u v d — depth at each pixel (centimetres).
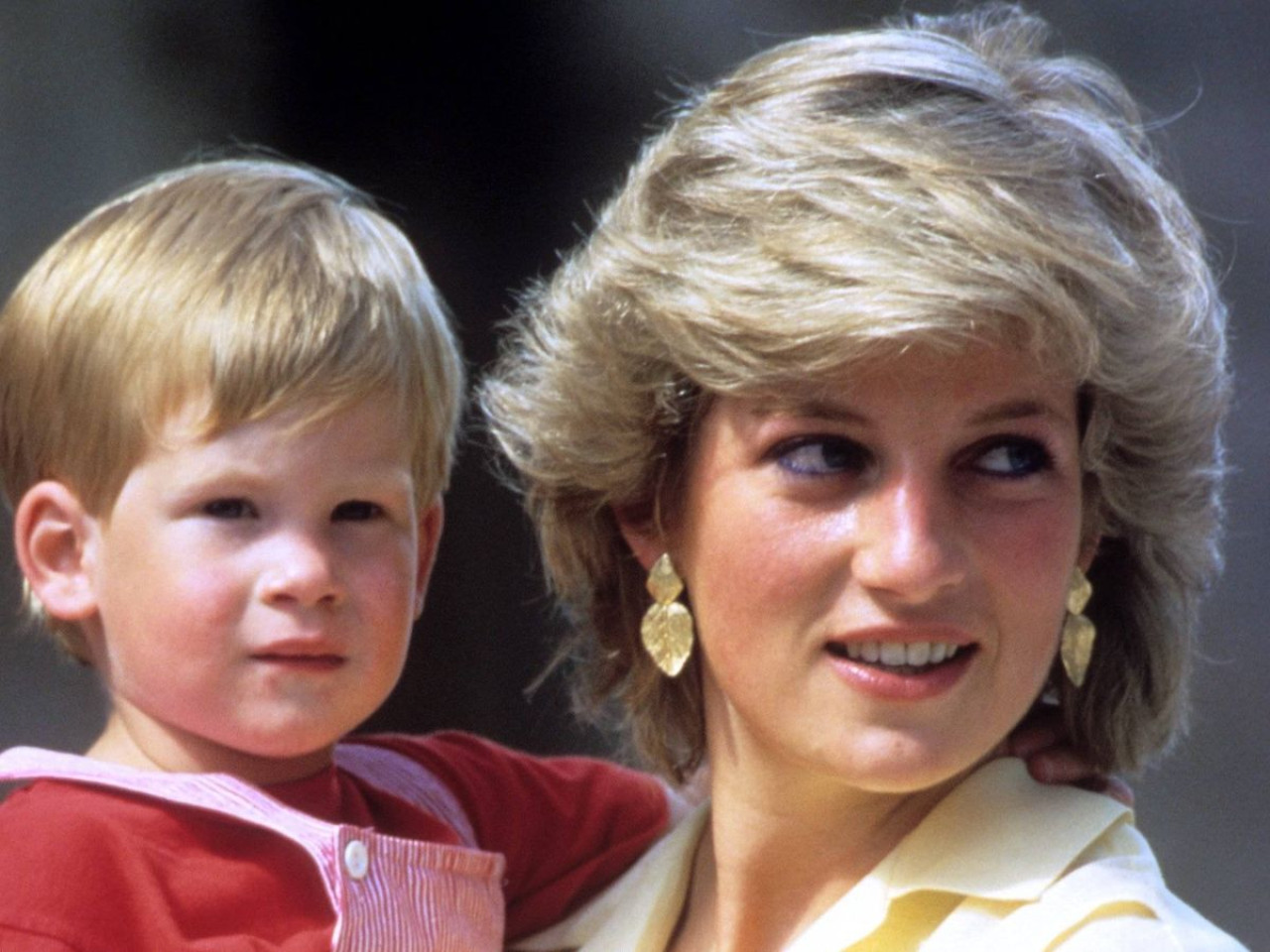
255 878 680
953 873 657
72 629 744
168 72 2150
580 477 736
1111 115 700
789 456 653
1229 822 1942
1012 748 712
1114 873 636
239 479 684
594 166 2300
